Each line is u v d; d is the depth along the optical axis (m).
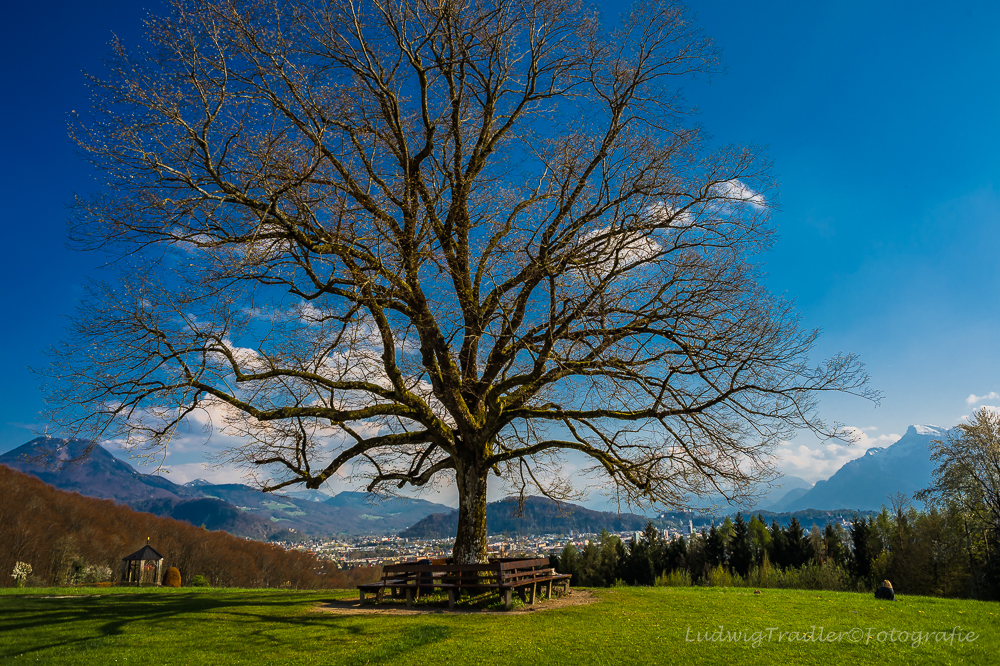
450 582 12.99
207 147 11.47
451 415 15.09
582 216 14.05
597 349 13.96
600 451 13.78
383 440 14.55
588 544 78.31
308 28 12.51
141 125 10.96
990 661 8.34
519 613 11.31
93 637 9.40
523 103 15.46
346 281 13.11
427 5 13.25
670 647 8.70
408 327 13.45
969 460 36.22
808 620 11.11
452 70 14.41
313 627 10.05
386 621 10.55
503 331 13.73
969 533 40.16
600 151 14.25
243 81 11.81
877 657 8.43
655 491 13.38
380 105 13.70
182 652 8.49
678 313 13.39
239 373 12.95
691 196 13.78
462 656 8.09
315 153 12.28
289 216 12.45
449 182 14.23
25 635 9.56
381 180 13.41
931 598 15.09
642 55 14.30
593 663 7.80
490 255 15.05
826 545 69.25
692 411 13.09
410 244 12.55
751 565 65.31
